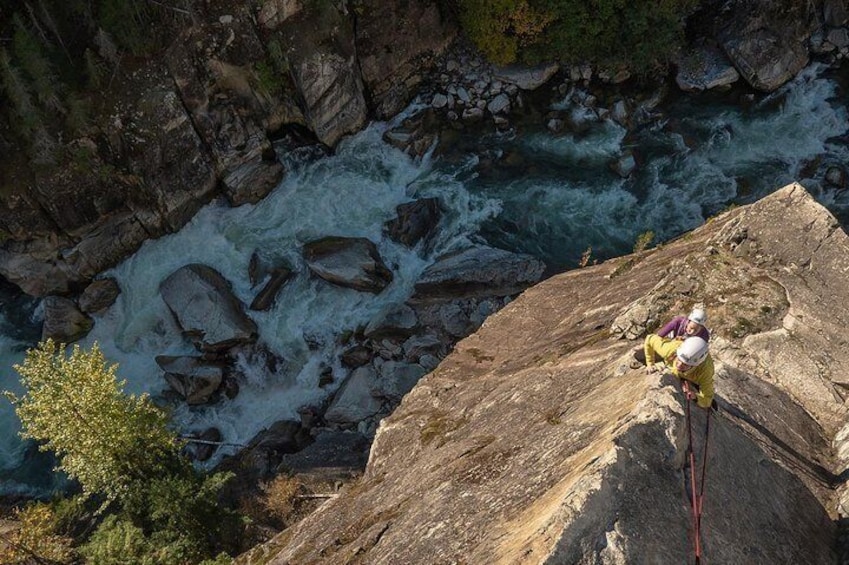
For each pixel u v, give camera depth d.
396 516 10.35
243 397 26.45
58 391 18.22
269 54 29.42
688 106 31.66
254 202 30.69
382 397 24.73
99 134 27.52
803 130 30.27
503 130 31.83
